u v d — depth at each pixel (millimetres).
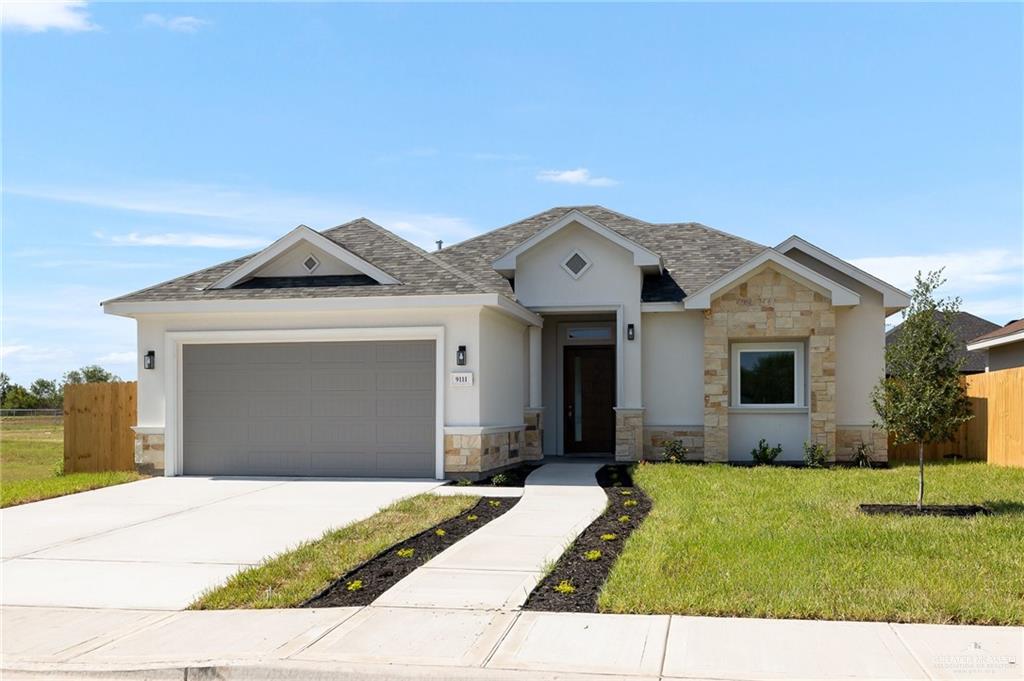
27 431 32469
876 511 11281
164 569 9109
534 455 18781
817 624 6848
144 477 16234
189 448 16484
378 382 15875
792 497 12492
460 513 11859
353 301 15391
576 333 20781
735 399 18453
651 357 18844
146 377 16609
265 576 8547
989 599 7250
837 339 18391
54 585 8562
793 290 17703
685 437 18625
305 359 16156
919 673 5812
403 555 9344
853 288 18438
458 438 15375
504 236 21750
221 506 12805
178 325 16531
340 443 15977
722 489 13430
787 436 18234
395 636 6762
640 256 18312
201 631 7062
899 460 19844
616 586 7801
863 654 6168
